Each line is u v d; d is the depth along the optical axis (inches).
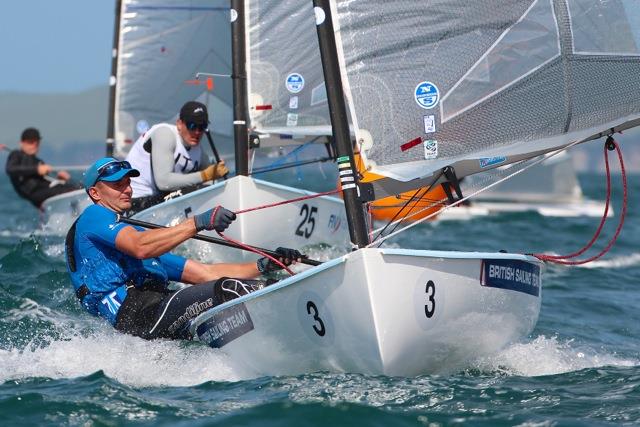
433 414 604.4
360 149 708.7
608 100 732.0
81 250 774.5
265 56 1213.1
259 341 700.0
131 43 1763.0
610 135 736.3
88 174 781.3
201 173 1182.9
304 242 1217.4
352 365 673.0
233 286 746.2
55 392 657.0
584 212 2459.4
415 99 713.6
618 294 1144.2
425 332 660.7
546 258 767.1
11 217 2348.7
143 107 1782.7
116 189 779.4
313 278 652.1
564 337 881.5
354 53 704.4
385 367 657.0
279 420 591.8
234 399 641.0
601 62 730.8
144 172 1219.2
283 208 1183.6
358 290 635.5
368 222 794.8
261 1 1206.3
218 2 1710.1
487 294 695.1
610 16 729.6
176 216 1188.5
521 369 733.3
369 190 698.2
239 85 1198.9
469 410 614.2
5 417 609.9
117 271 770.2
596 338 889.5
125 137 1800.0
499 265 705.0
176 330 758.5
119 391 657.6
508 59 724.7
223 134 1706.4
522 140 730.8
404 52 711.7
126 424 597.0
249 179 1155.3
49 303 932.0
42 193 1793.8
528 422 594.2
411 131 715.4
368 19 704.4
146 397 648.4
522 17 722.2
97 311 778.2
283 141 1286.9
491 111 725.9
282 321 680.4
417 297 649.6
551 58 728.3
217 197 1165.1
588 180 7559.1
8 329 828.6
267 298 680.4
